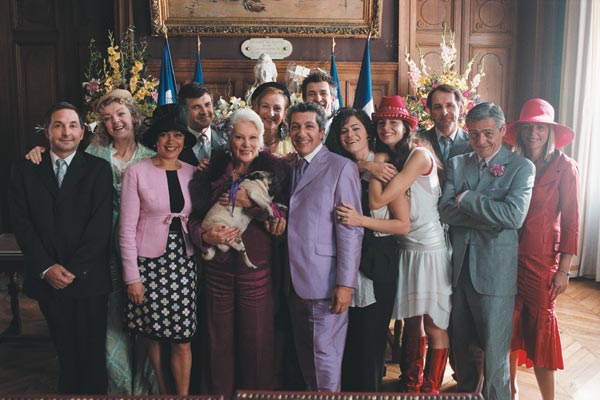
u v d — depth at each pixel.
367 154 2.71
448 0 6.11
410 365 3.14
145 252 2.60
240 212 2.49
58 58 6.03
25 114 6.09
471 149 3.39
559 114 5.50
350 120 2.66
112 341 2.84
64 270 2.64
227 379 2.62
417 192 2.69
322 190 2.45
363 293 2.61
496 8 6.14
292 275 2.48
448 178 2.76
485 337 2.65
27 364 3.68
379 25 5.85
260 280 2.55
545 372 2.87
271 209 2.47
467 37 6.14
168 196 2.60
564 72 5.41
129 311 2.66
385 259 2.65
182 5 5.78
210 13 5.80
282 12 5.84
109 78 5.22
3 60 6.02
